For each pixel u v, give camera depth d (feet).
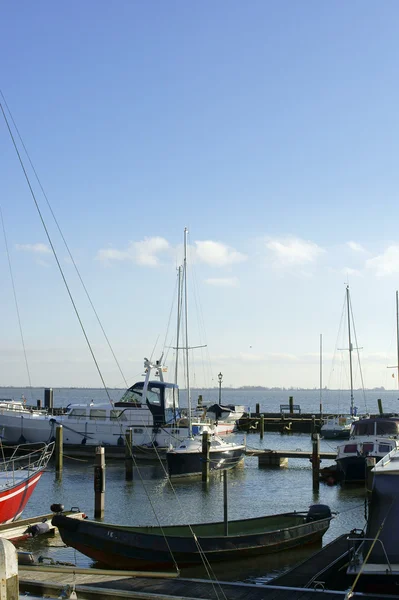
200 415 187.62
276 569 64.28
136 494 109.70
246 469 139.13
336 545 64.85
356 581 45.78
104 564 62.54
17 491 82.38
